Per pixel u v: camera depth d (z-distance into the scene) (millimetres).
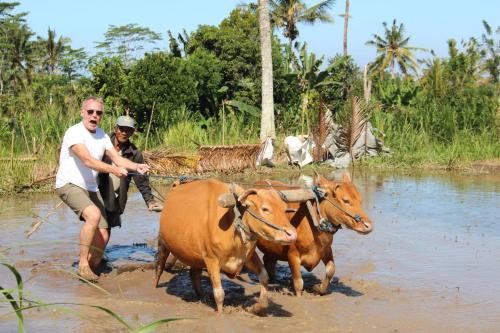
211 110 27656
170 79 24219
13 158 16172
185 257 6566
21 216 11953
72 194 7641
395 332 5922
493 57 59312
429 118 28703
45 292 7117
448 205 13992
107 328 5852
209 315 6332
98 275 8008
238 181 17891
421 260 8859
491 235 10656
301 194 6578
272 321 6152
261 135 23875
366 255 9133
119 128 8367
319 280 7832
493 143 27172
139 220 11812
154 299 6957
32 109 22781
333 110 32688
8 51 57594
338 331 5906
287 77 29094
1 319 6051
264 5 23562
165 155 15945
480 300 6996
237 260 6156
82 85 31578
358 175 20672
